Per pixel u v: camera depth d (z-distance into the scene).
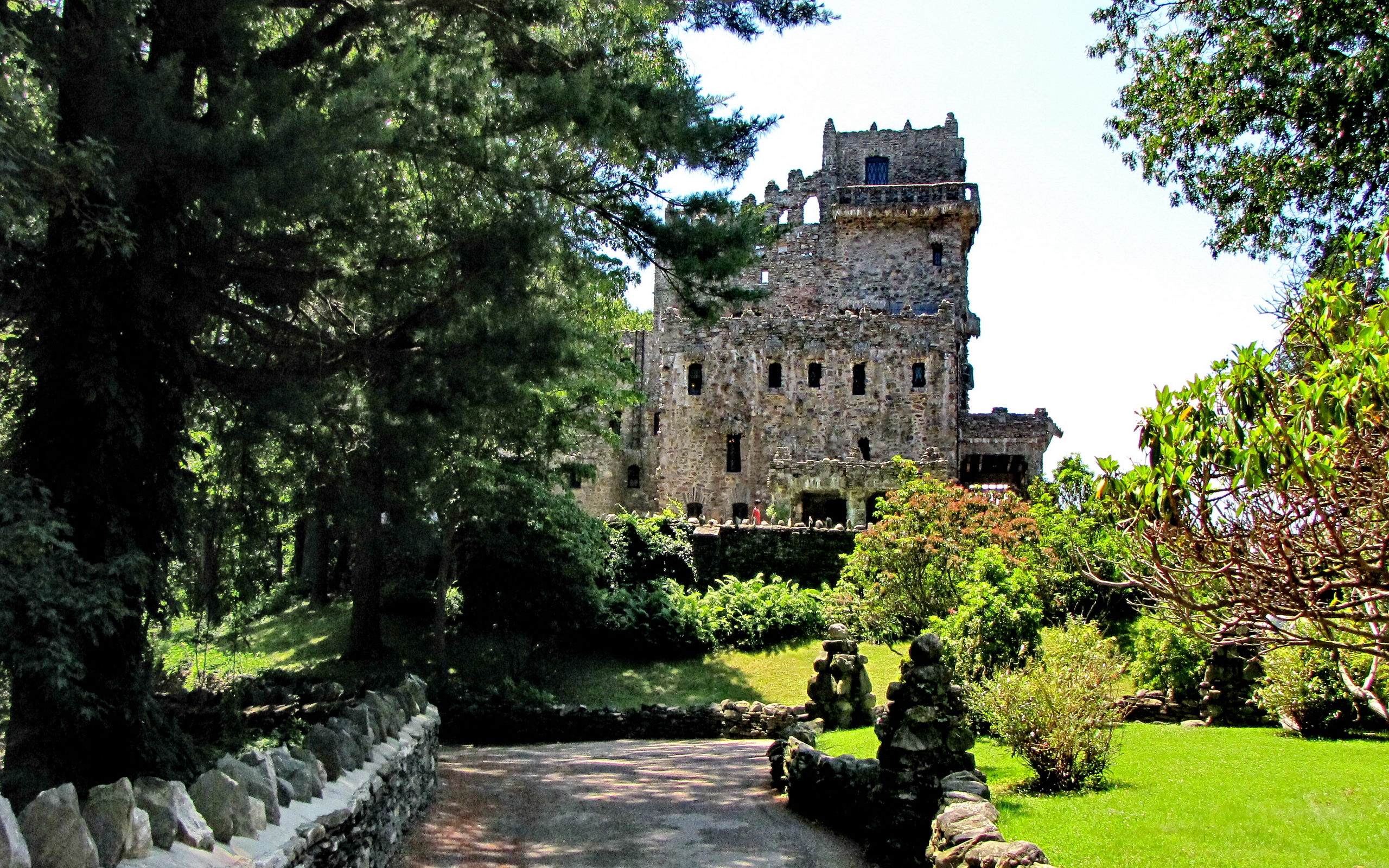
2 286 11.60
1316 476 6.86
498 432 18.77
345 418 15.79
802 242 59.78
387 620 33.03
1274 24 17.02
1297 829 9.34
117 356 11.88
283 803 8.45
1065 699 11.90
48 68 10.64
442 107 14.03
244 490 15.80
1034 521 26.84
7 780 10.94
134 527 12.27
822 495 49.19
